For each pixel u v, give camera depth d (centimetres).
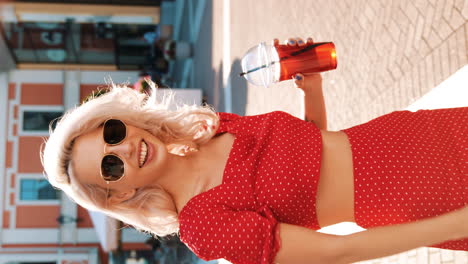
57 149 229
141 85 862
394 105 406
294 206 208
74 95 1566
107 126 221
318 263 190
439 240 183
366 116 448
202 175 228
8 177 1480
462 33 331
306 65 232
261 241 195
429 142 212
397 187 205
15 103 1524
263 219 196
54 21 1484
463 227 180
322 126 257
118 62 1593
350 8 476
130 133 222
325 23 532
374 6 433
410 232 182
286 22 649
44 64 1545
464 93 323
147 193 229
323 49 231
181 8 1485
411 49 384
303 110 256
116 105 230
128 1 1544
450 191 201
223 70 917
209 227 202
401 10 395
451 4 340
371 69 438
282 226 196
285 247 192
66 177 237
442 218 182
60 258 1477
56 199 1489
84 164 225
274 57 231
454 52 338
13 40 1455
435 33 357
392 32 407
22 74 1538
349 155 216
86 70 1584
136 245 1404
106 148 219
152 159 223
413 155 208
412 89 383
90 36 1544
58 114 1544
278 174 208
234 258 198
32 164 1497
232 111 854
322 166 216
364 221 212
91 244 1495
